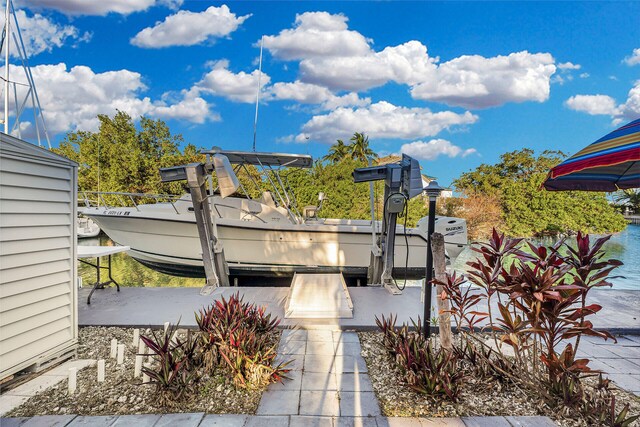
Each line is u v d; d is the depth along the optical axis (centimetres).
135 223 662
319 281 510
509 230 1727
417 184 464
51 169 289
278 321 356
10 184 254
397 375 278
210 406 236
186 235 651
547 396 233
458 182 2166
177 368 240
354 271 676
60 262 299
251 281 705
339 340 351
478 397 244
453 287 269
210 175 520
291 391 256
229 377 269
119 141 2136
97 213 682
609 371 291
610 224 1802
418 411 230
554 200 1775
